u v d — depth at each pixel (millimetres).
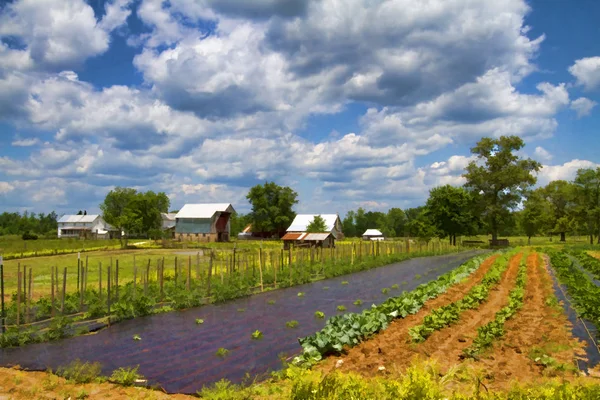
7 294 25469
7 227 136500
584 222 85438
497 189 83875
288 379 11820
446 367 12336
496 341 14664
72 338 17094
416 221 84750
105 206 129000
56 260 46844
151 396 11117
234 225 134875
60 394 11188
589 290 23703
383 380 10375
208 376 12820
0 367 13672
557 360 12961
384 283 33344
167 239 90750
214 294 25203
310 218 106312
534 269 39219
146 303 21484
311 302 24844
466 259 57344
